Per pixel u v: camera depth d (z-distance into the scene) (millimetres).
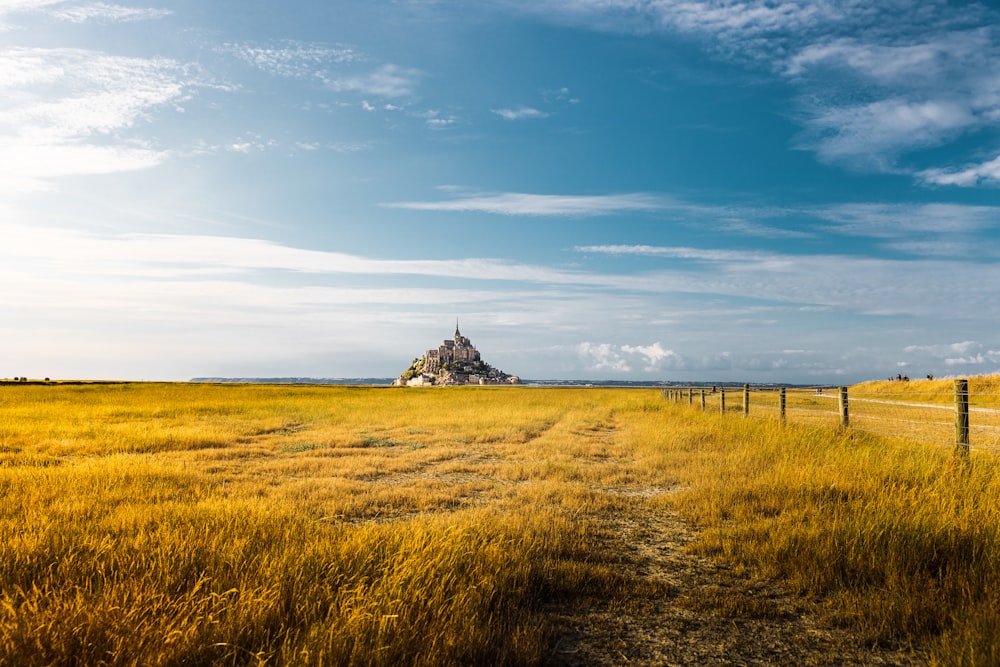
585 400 41188
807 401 33250
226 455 13922
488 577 4703
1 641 3285
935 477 8727
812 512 7219
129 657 3293
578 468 11805
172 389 54156
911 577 4961
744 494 8641
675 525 7508
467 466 12125
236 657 3480
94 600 3973
